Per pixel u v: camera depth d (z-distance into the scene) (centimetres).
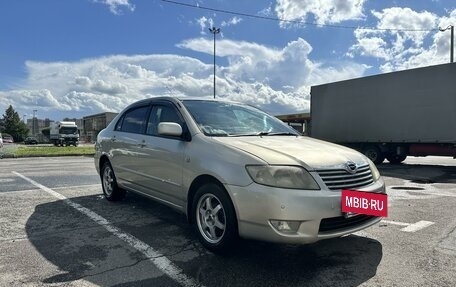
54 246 445
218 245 405
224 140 430
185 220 555
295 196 354
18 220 559
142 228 517
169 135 465
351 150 453
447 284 346
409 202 712
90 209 627
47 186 876
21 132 9981
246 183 372
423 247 445
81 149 3169
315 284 346
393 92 1452
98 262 396
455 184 958
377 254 421
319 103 1752
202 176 426
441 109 1311
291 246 444
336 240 467
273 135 496
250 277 361
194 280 354
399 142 1441
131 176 589
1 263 392
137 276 362
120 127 651
